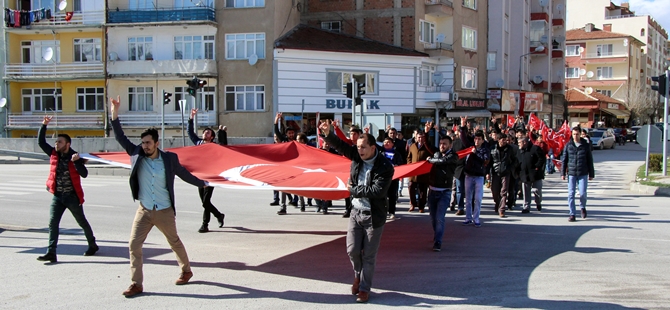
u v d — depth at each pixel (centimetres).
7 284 717
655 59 9831
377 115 2416
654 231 1080
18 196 1620
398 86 3425
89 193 1714
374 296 671
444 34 3734
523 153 1329
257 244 973
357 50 3303
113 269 796
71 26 3538
